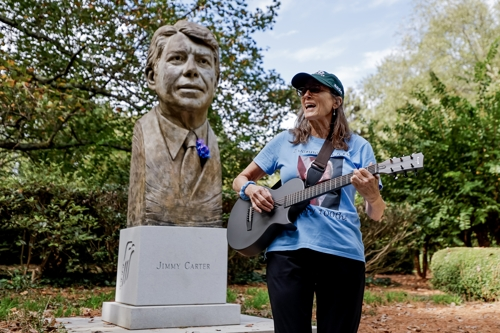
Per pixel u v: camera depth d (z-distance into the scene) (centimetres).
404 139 1188
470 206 1054
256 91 1114
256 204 245
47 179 880
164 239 440
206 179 475
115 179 1042
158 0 962
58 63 967
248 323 453
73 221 787
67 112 795
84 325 434
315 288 230
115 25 965
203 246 454
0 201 804
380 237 1016
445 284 952
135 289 426
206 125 493
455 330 566
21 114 745
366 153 243
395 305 770
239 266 984
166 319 420
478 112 1157
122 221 851
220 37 1009
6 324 441
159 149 462
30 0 923
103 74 985
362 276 227
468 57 2309
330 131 247
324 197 233
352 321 222
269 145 266
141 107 1015
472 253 891
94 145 1045
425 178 1134
